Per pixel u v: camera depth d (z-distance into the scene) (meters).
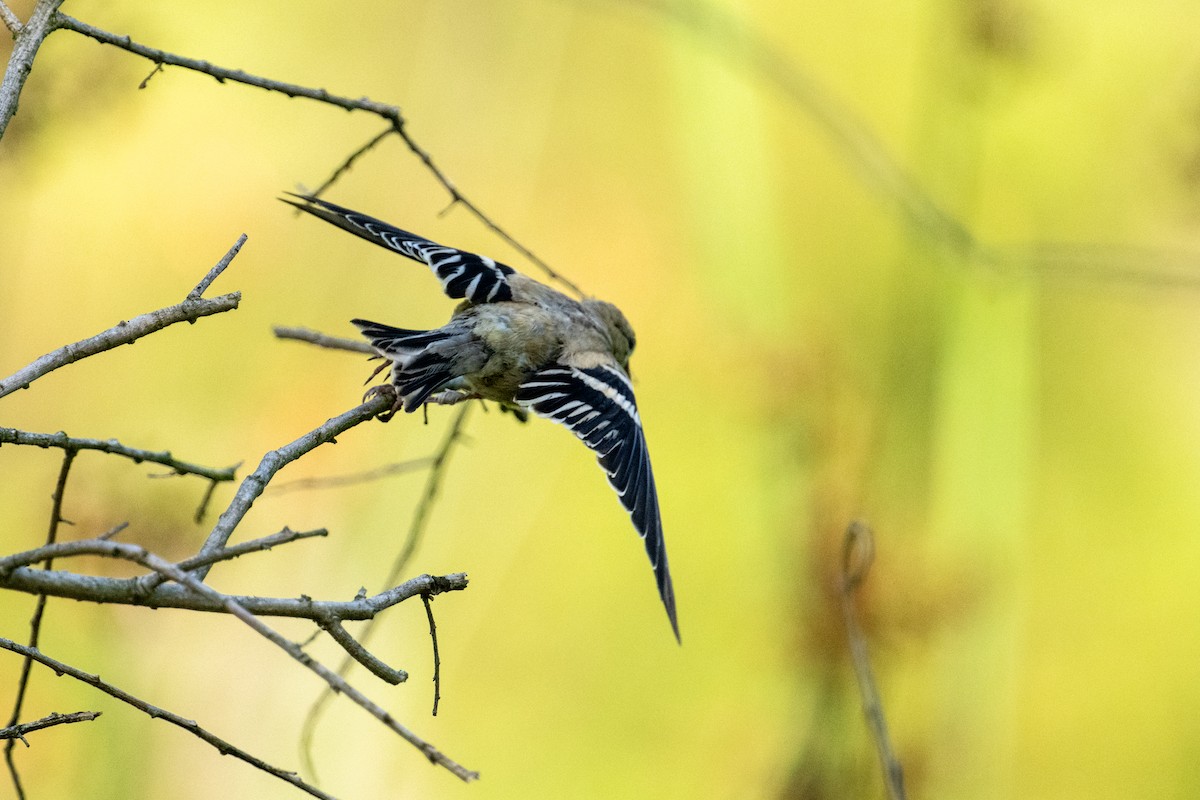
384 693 12.87
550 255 15.93
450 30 16.58
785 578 12.76
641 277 15.80
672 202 16.17
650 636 14.23
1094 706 14.69
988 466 13.34
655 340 15.62
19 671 11.18
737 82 14.11
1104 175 15.19
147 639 11.65
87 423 13.12
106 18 9.92
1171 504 15.78
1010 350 13.58
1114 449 16.06
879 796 11.75
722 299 13.99
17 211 12.99
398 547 13.39
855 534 7.54
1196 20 15.30
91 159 13.59
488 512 14.48
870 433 13.34
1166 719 14.58
